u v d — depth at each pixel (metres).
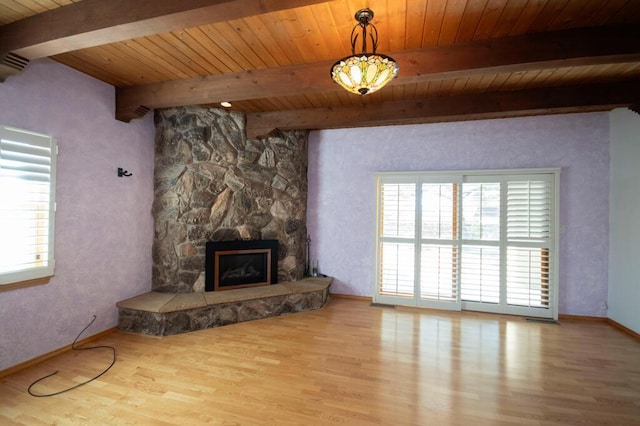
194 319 3.28
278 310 3.79
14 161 2.32
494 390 2.22
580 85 3.08
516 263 3.85
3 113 2.29
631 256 3.30
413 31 2.16
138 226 3.54
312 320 3.63
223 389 2.20
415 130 4.31
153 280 3.72
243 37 2.27
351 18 2.02
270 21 2.07
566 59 2.13
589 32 2.10
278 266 4.32
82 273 2.90
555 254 3.74
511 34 2.20
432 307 4.11
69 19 1.93
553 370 2.51
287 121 3.95
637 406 2.05
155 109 3.75
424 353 2.80
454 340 3.09
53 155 2.60
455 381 2.33
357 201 4.55
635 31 2.04
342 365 2.56
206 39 2.30
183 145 3.68
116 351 2.78
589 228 3.73
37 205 2.51
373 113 3.69
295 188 4.46
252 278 4.08
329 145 4.67
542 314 3.78
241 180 4.02
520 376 2.42
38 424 1.82
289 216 4.40
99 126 3.05
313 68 2.66
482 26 2.10
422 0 1.83
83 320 2.91
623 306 3.40
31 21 2.03
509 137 3.97
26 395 2.10
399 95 3.43
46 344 2.60
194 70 2.83
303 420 1.88
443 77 2.41
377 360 2.65
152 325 3.12
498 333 3.28
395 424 1.86
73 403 2.02
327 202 4.67
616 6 1.87
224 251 3.83
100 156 3.07
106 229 3.14
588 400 2.11
